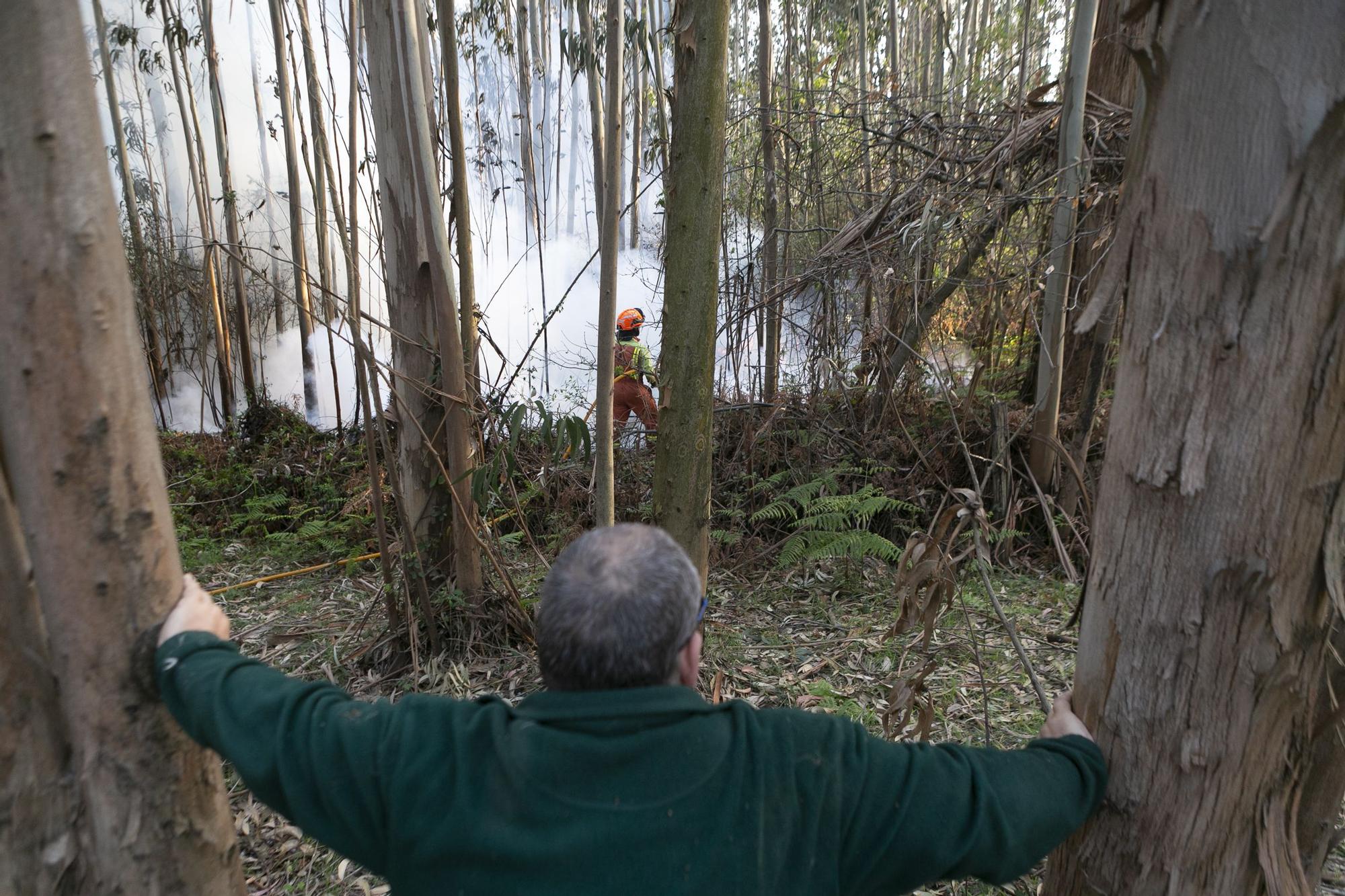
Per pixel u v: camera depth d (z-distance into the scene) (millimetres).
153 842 1097
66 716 1075
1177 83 886
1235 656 945
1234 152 847
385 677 3391
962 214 4266
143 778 1074
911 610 1843
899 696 1878
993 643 3439
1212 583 935
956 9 9406
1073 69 3645
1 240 917
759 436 4863
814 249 5645
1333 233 826
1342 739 1050
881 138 5098
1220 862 1016
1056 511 4305
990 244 4461
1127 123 3826
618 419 5801
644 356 5676
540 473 4492
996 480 4402
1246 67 827
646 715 872
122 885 1094
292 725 939
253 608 4207
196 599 1108
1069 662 3240
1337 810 1187
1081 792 1021
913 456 4695
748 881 834
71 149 923
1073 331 1000
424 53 3287
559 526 4789
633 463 5035
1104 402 4676
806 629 3756
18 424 959
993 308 4523
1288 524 897
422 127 2957
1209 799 993
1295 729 1004
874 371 4906
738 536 4461
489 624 3516
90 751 1057
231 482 6035
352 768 897
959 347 5391
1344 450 885
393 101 3021
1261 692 952
